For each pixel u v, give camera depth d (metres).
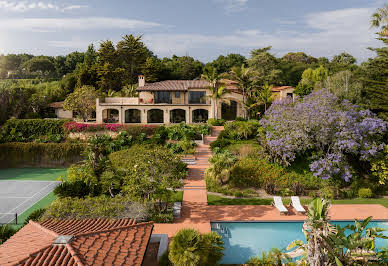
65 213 13.82
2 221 17.28
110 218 12.80
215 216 17.42
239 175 23.53
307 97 26.56
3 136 38.97
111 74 61.25
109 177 19.95
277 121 25.38
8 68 123.44
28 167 34.41
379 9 29.55
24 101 49.50
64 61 103.69
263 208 18.84
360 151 23.41
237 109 43.16
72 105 43.16
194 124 39.00
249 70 42.19
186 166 25.89
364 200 20.72
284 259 11.85
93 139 23.11
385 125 23.55
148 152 18.08
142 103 43.75
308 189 22.73
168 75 73.31
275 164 24.48
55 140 37.75
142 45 67.94
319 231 10.32
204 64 79.94
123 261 8.96
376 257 11.23
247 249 13.95
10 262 8.13
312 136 23.83
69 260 8.26
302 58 88.31
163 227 15.80
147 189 16.97
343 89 34.47
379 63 32.88
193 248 10.78
